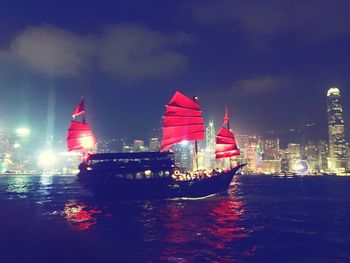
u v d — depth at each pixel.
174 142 67.88
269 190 103.38
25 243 30.19
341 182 160.12
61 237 32.88
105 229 37.31
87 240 31.31
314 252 25.95
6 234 34.62
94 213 51.53
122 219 44.84
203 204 62.16
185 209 55.22
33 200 74.31
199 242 29.94
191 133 68.94
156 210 54.22
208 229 36.66
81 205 62.88
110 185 64.38
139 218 45.56
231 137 73.56
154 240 31.05
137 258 24.88
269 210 53.31
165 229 36.97
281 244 28.80
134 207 58.59
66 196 84.19
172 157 67.19
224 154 72.75
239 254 25.56
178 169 68.44
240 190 103.38
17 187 126.19
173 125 68.12
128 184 64.31
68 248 28.16
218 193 69.62
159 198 65.12
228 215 47.78
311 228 36.66
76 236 33.31
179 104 69.06
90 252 26.75
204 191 68.00
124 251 26.94
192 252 26.33
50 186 133.12
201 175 68.69
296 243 29.12
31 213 52.19
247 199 72.00
